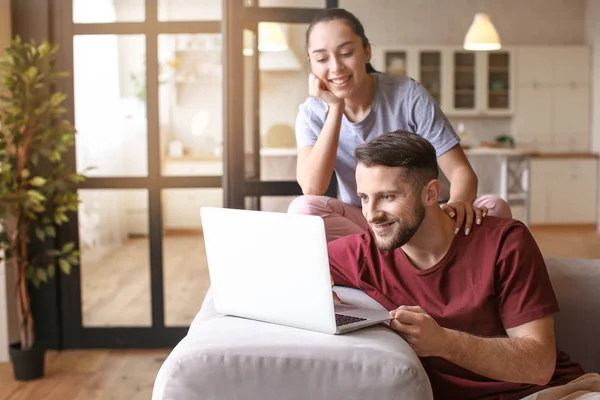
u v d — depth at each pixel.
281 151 3.72
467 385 1.75
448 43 9.38
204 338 1.42
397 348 1.37
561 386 1.78
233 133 3.71
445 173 2.42
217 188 4.26
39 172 4.17
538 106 9.28
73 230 4.24
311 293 1.42
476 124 9.55
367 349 1.34
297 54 3.66
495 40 7.60
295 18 3.64
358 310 1.58
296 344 1.36
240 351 1.35
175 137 4.29
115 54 4.19
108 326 4.30
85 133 4.20
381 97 2.40
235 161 3.72
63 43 4.15
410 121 2.41
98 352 4.26
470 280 1.73
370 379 1.32
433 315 1.74
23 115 3.71
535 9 9.39
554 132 9.30
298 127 2.55
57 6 4.14
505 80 9.30
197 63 4.25
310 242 1.40
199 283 4.28
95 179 4.22
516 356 1.57
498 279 1.71
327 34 2.24
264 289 1.51
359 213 2.47
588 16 9.28
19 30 4.13
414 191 1.63
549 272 2.18
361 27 2.30
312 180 2.35
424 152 1.63
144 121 4.22
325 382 1.33
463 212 1.78
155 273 4.27
